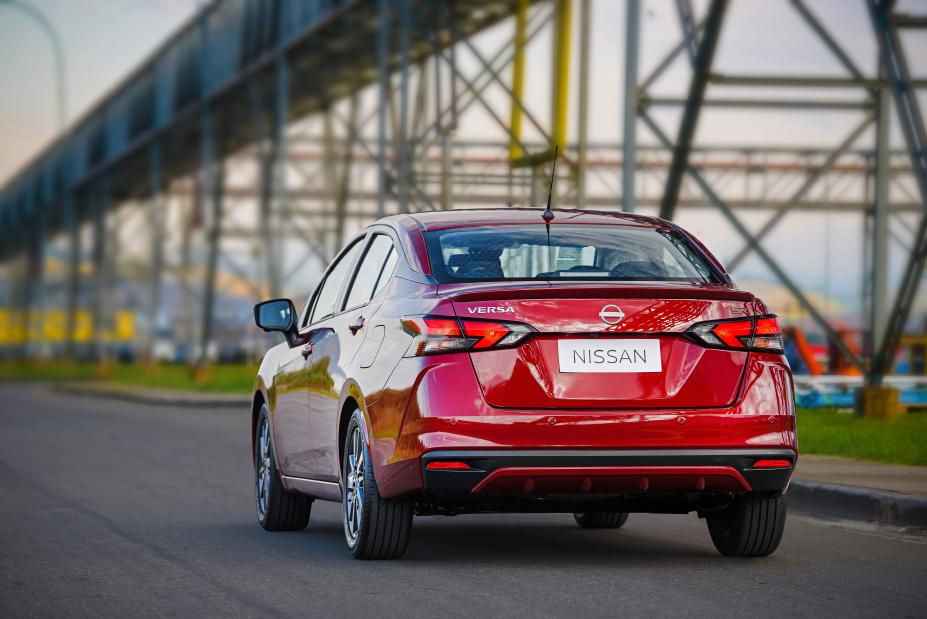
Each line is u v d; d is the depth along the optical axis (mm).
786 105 29422
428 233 11117
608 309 9906
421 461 9867
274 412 13352
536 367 9812
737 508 10930
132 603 9305
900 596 9336
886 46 24922
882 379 28078
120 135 79812
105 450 24781
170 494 17109
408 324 10195
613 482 9891
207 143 62688
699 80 27938
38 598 9531
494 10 41781
